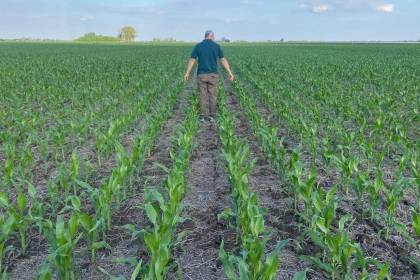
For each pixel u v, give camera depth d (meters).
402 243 4.57
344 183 5.94
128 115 9.15
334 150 7.56
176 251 4.39
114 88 14.68
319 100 12.66
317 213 4.48
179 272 3.76
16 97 12.55
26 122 8.56
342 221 4.01
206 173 6.79
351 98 12.46
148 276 3.15
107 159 7.33
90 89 13.97
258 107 12.98
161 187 5.74
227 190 6.05
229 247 4.46
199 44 10.88
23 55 41.53
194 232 4.81
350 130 9.34
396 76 19.23
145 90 14.31
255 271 3.17
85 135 8.75
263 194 5.90
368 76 19.58
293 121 8.77
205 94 11.00
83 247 4.41
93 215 5.16
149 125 8.38
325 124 9.27
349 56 40.09
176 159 5.52
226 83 19.61
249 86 17.78
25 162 6.35
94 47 70.19
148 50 56.66
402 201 5.67
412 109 11.24
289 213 5.28
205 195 5.88
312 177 4.59
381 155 6.09
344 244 3.54
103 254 4.31
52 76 19.22
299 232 4.76
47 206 5.34
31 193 4.65
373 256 4.29
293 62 30.50
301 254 4.31
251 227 3.78
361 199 5.55
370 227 4.89
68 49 60.22
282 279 3.90
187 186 6.19
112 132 7.43
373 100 10.95
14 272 4.02
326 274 3.88
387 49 59.78
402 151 7.68
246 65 28.00
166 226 3.65
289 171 5.60
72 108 11.90
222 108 10.07
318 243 3.84
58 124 9.12
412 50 55.31
